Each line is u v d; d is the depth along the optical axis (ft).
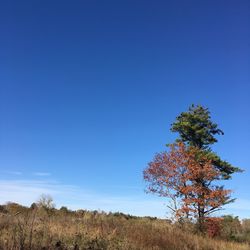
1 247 35.37
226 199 110.63
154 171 113.80
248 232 116.78
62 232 47.03
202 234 92.63
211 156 119.75
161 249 57.77
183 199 109.09
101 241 48.16
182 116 133.59
